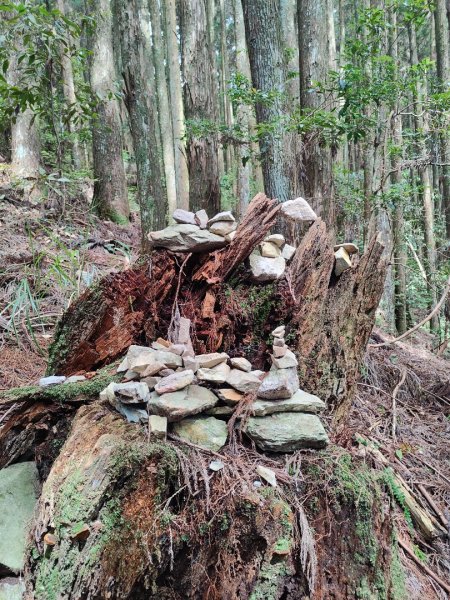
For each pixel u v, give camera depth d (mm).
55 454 1835
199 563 1359
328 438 1681
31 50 3691
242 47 10906
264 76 4371
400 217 6188
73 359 2137
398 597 1544
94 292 2086
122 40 4980
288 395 1680
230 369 1862
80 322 2115
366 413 3211
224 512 1366
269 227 2148
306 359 2045
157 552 1284
